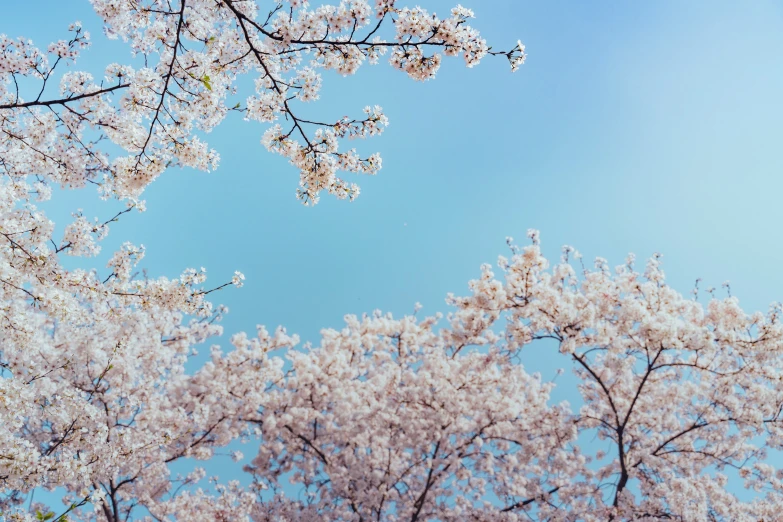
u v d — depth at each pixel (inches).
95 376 356.2
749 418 408.8
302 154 226.4
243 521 421.7
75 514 401.7
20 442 198.4
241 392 481.4
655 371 447.5
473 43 193.0
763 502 413.7
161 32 217.6
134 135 226.8
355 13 199.3
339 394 487.2
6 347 210.5
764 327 377.4
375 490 466.0
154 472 398.6
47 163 223.6
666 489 393.7
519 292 410.3
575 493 443.8
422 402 466.3
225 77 235.6
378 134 225.5
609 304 402.3
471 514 465.7
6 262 205.0
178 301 261.1
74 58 213.0
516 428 468.4
